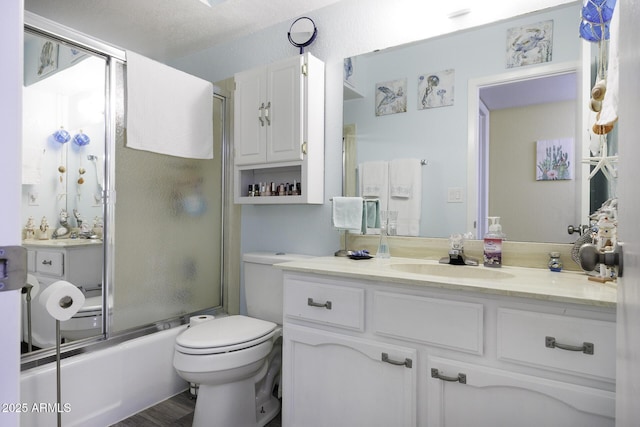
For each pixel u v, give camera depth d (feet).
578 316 3.17
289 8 6.89
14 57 1.49
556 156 4.75
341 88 6.54
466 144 5.39
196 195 7.33
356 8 6.44
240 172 7.27
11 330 1.45
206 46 8.46
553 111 4.79
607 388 3.04
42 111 6.93
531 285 3.59
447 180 5.52
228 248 7.83
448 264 5.13
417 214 5.74
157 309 6.57
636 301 1.53
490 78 5.24
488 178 5.21
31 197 6.72
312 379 4.71
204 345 4.91
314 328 4.72
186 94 6.82
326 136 6.68
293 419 4.86
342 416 4.45
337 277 4.53
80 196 7.29
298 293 4.84
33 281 5.85
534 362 3.33
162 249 6.68
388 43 6.11
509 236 5.02
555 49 4.81
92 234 7.13
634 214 1.58
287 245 7.25
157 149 6.30
